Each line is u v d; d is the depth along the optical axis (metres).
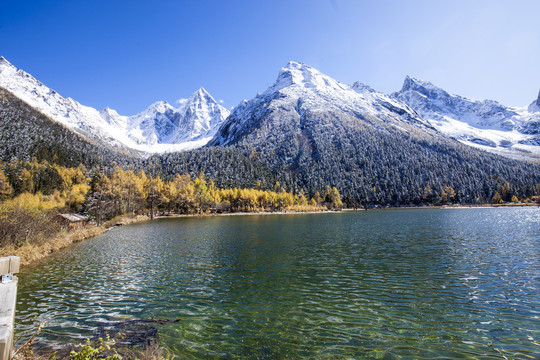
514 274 22.23
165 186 139.00
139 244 41.03
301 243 40.06
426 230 53.06
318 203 183.88
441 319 14.47
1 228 29.36
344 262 27.42
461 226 58.31
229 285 20.69
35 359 8.84
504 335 12.75
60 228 47.75
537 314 14.91
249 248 36.44
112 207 94.12
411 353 11.30
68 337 12.68
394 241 40.34
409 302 16.86
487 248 33.00
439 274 22.72
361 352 11.40
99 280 22.34
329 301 17.22
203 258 30.45
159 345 11.90
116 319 14.84
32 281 22.20
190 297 18.20
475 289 18.97
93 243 42.56
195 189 142.38
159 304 17.03
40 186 135.12
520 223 61.41
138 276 23.41
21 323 14.38
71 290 19.84
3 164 134.62
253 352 11.42
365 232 52.25
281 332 13.22
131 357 10.57
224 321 14.49
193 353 11.29
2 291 5.62
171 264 27.67
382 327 13.65
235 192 157.62
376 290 19.09
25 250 30.28
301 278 22.25
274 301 17.34
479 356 11.07
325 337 12.68
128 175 127.25
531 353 11.25
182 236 50.31
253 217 115.88
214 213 142.88
